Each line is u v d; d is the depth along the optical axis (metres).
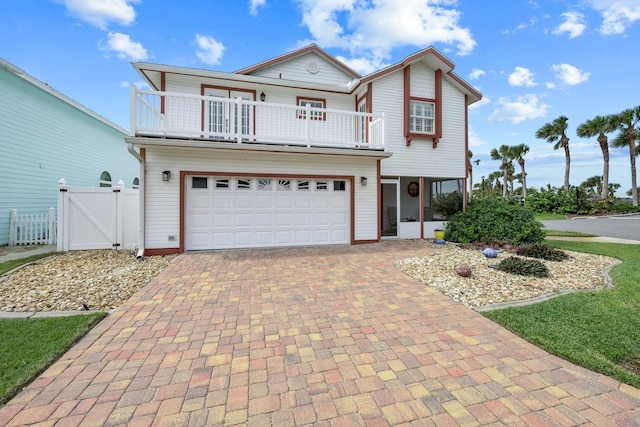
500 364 2.79
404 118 10.77
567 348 3.03
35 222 9.47
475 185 52.41
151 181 7.85
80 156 12.84
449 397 2.34
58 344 3.07
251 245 8.65
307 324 3.68
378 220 9.91
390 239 10.66
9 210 9.34
